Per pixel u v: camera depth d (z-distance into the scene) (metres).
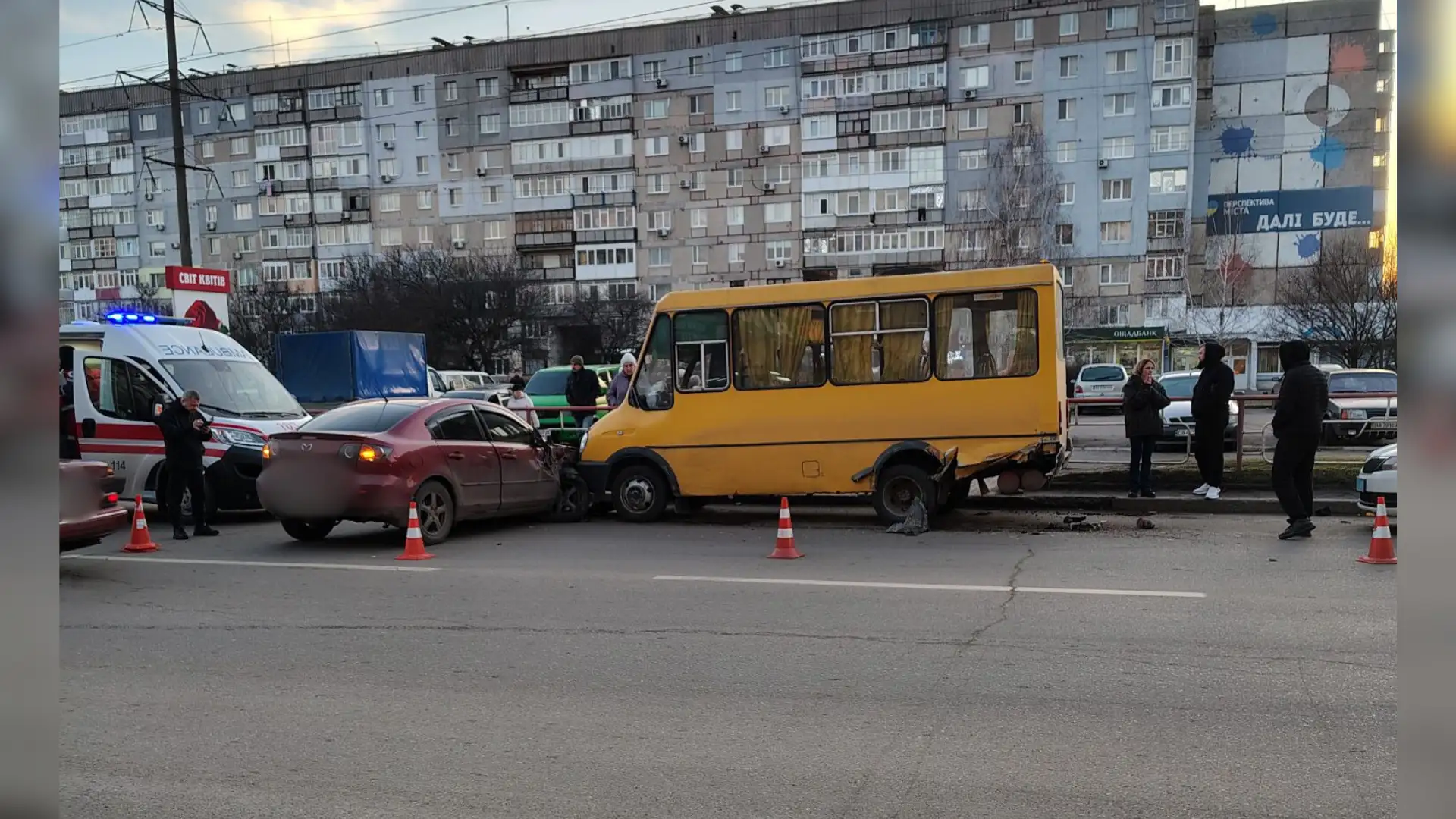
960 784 3.77
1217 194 54.16
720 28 57.69
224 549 9.70
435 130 63.59
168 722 4.63
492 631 6.22
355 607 6.98
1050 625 6.07
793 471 10.58
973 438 9.89
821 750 4.14
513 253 61.84
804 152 56.44
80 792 3.84
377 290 49.38
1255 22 53.25
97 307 72.12
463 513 10.05
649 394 11.20
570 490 11.48
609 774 3.94
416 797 3.76
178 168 22.08
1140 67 50.47
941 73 53.41
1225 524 10.23
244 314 51.94
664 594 7.21
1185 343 49.75
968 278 9.91
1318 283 39.50
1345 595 6.76
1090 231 51.78
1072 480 12.22
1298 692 4.72
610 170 60.34
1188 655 5.36
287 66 66.00
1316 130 52.78
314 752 4.23
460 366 49.81
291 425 12.09
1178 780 3.76
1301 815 3.45
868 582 7.47
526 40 61.53
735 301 10.78
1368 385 19.23
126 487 11.85
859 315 10.29
